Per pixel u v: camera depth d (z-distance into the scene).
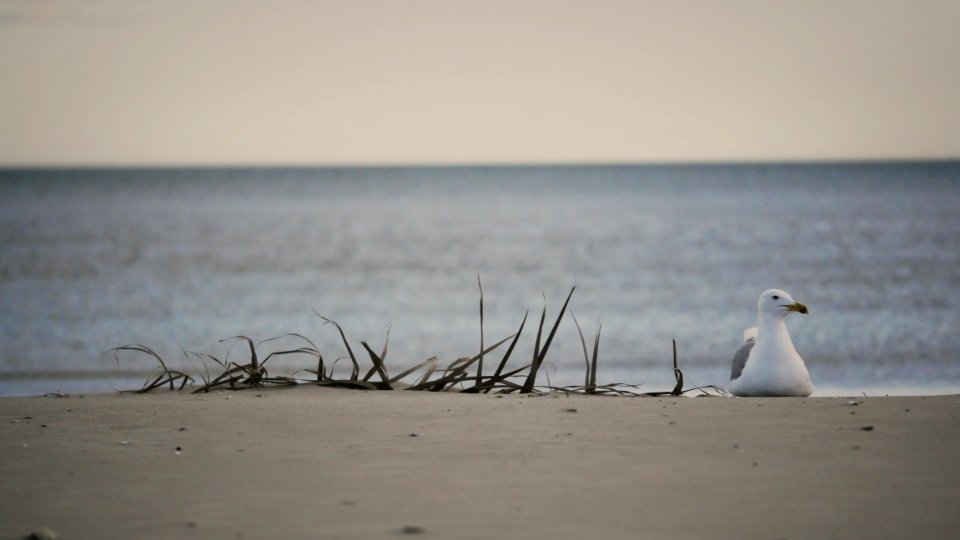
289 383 17.53
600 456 10.34
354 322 42.19
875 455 10.14
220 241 88.75
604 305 47.03
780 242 80.31
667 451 10.51
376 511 8.41
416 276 61.78
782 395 16.62
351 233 96.19
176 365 30.12
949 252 71.25
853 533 7.63
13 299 50.50
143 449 11.17
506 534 7.71
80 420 13.17
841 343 34.12
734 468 9.71
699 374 28.52
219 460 10.51
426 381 17.48
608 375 28.34
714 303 47.31
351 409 13.71
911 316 41.28
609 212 122.44
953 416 12.30
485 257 73.25
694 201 144.00
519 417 12.78
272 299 50.72
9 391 25.38
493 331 39.19
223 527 8.04
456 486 9.20
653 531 7.74
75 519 8.34
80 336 38.03
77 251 79.75
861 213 110.75
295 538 7.71
